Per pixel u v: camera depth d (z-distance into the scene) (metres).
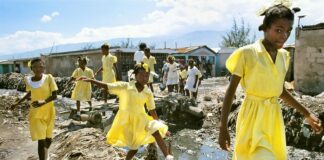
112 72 11.34
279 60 2.67
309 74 16.50
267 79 2.57
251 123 2.64
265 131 2.62
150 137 4.77
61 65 32.38
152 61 12.55
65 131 9.11
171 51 31.25
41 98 5.70
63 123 10.53
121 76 26.19
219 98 13.99
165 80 16.80
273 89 2.61
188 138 10.08
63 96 22.23
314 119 2.97
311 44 16.28
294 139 8.86
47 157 5.81
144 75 4.82
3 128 9.30
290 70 20.53
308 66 16.50
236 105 11.02
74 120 11.03
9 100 13.36
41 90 5.66
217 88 21.41
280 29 2.48
